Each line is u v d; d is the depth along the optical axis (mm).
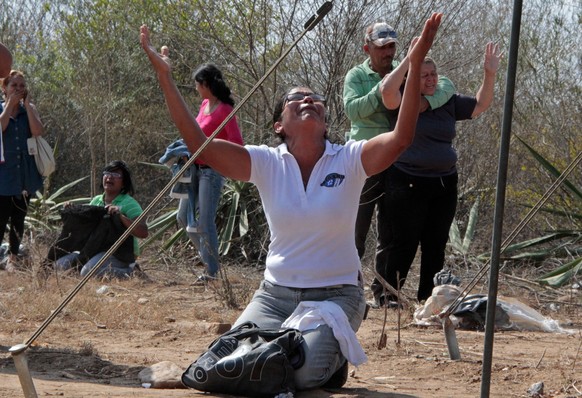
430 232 10547
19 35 23234
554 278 12305
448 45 18328
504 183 4453
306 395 5672
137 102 22750
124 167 13070
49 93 23156
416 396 5969
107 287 11383
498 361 7418
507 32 19188
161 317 9398
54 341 7973
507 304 9664
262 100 17375
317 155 5953
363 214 10492
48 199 17156
